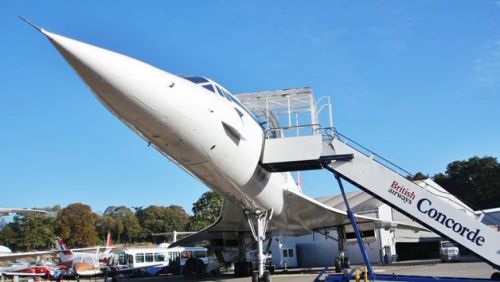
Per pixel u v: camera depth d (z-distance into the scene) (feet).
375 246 127.65
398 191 39.93
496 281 35.29
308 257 141.59
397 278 36.99
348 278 37.50
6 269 118.11
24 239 268.21
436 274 58.80
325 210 65.87
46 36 27.63
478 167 212.84
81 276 119.55
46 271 117.29
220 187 45.65
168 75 34.50
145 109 31.86
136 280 80.89
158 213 366.22
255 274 48.08
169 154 38.37
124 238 357.20
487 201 207.51
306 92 53.36
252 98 54.19
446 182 222.07
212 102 37.68
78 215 290.35
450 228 37.52
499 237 36.47
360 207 143.74
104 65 29.09
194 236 79.20
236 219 66.59
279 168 45.91
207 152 37.88
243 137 40.65
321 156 42.93
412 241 137.39
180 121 33.96
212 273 94.48
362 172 41.63
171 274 109.40
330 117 51.39
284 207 59.41
